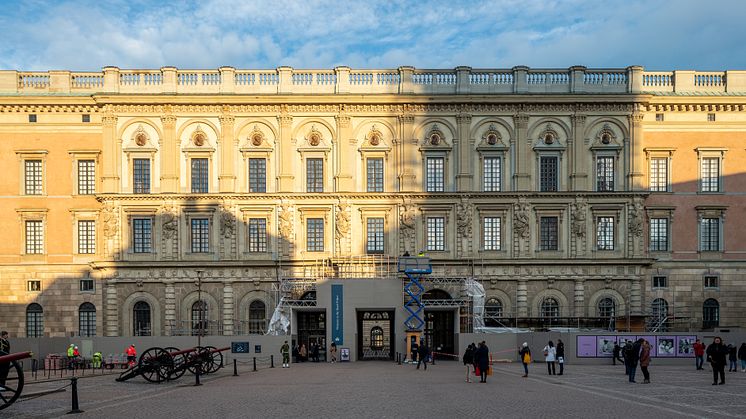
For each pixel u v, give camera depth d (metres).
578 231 66.25
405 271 60.62
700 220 68.38
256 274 66.31
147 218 66.88
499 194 66.44
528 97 66.81
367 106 67.50
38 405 28.08
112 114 66.81
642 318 61.69
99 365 53.69
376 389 33.62
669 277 67.94
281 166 67.12
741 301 67.94
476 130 67.81
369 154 67.62
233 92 67.31
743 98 67.88
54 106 68.06
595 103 67.19
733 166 68.94
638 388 34.12
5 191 68.06
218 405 27.58
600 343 54.28
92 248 68.06
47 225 68.00
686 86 69.00
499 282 66.44
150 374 42.00
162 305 66.12
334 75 68.19
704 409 26.14
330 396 30.50
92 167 68.44
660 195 68.38
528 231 66.69
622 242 66.88
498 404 27.47
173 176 66.62
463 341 58.72
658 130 68.88
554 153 67.62
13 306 67.44
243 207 66.88
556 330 63.50
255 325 66.25
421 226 66.94
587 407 26.56
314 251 66.94
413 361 58.66
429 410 25.67
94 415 25.14
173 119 67.06
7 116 68.38
